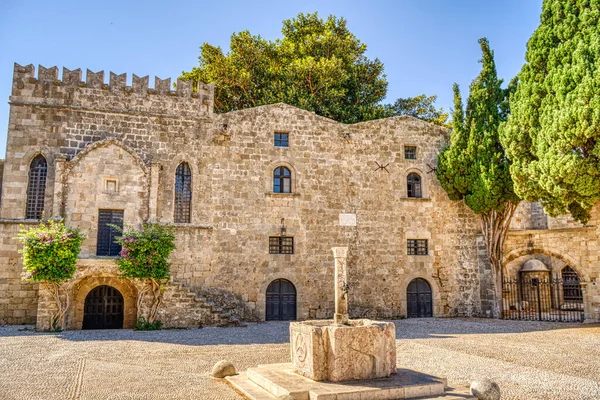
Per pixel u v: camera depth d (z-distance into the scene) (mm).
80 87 24719
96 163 23766
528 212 35188
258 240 26031
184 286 24281
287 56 39844
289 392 9477
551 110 21844
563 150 21031
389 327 11133
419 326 23500
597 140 20062
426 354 15562
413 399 9750
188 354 15180
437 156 30078
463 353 15758
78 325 22016
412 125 29969
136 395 10141
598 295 25688
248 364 13656
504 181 26703
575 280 33469
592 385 11523
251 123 26984
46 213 23219
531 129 23141
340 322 12141
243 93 37375
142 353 15203
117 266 21656
